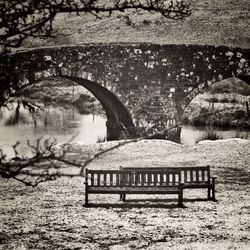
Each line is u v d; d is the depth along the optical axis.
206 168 17.19
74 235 12.92
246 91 54.12
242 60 33.59
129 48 31.69
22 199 17.31
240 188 19.56
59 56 29.73
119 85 31.52
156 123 32.09
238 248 11.84
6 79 6.15
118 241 12.45
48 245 12.09
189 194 18.50
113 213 15.30
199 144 30.14
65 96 48.00
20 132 36.62
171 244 12.19
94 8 6.61
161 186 16.28
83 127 40.91
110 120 35.47
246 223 14.20
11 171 6.12
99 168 23.16
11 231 13.28
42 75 29.20
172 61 32.34
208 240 12.54
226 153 27.70
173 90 32.41
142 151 28.16
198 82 32.81
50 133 36.56
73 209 15.79
